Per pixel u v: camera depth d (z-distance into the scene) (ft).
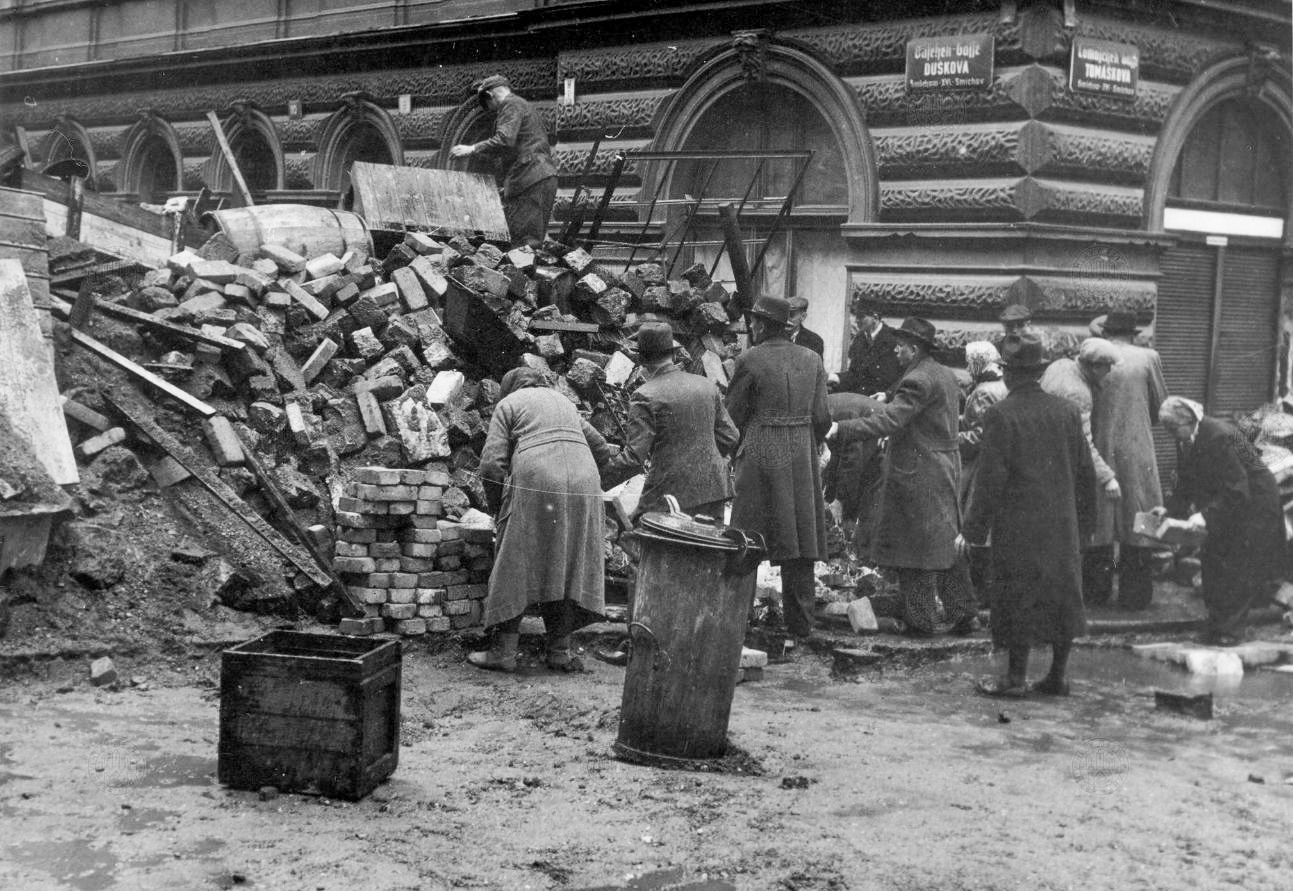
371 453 28.37
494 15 51.42
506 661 24.34
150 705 20.89
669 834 16.52
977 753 20.48
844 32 39.99
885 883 15.16
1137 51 36.96
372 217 35.68
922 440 27.27
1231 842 16.72
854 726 21.79
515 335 31.04
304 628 24.57
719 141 45.09
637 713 19.52
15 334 25.07
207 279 30.37
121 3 67.72
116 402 26.50
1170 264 39.58
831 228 42.09
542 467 24.09
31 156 71.56
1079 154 36.19
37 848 15.16
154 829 15.90
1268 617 31.35
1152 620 30.37
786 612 27.32
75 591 23.26
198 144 65.05
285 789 17.34
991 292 35.99
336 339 30.55
